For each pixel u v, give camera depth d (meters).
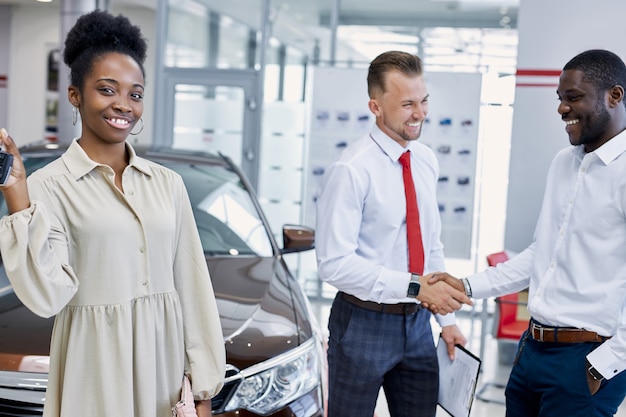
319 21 7.51
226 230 3.44
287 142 7.65
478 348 6.04
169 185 1.83
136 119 1.76
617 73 2.20
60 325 1.72
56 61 11.73
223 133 7.81
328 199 2.46
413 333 2.52
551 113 6.04
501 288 2.56
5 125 11.95
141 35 1.80
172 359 1.83
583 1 5.90
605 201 2.19
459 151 6.55
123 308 1.71
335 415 2.54
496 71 7.21
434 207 2.62
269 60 7.65
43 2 11.30
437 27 7.30
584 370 2.21
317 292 7.41
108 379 1.71
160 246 1.78
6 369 2.23
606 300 2.20
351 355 2.49
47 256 1.57
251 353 2.46
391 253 2.52
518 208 6.16
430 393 2.58
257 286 2.94
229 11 7.70
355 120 6.79
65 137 7.64
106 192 1.72
